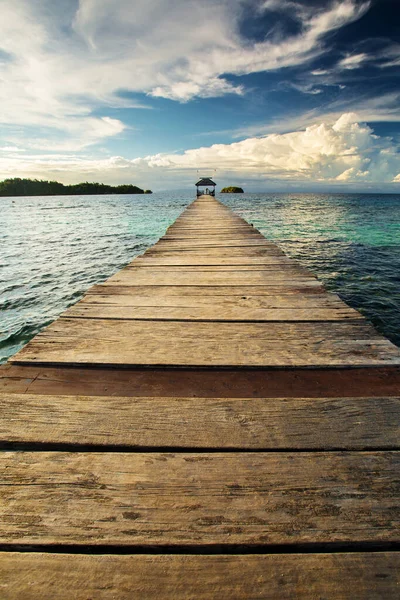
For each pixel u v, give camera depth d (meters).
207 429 1.15
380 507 0.87
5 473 0.96
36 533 0.80
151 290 2.77
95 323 2.06
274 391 1.40
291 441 1.10
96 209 37.09
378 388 1.40
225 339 1.85
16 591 0.69
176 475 0.96
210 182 45.00
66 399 1.30
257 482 0.94
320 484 0.94
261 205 42.62
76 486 0.92
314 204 47.62
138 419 1.20
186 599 0.68
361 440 1.10
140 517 0.84
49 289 7.29
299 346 1.75
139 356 1.65
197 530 0.81
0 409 1.24
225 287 2.86
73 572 0.73
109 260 10.34
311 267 9.24
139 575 0.72
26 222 22.73
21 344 4.68
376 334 1.89
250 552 0.79
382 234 15.97
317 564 0.75
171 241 5.59
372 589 0.70
